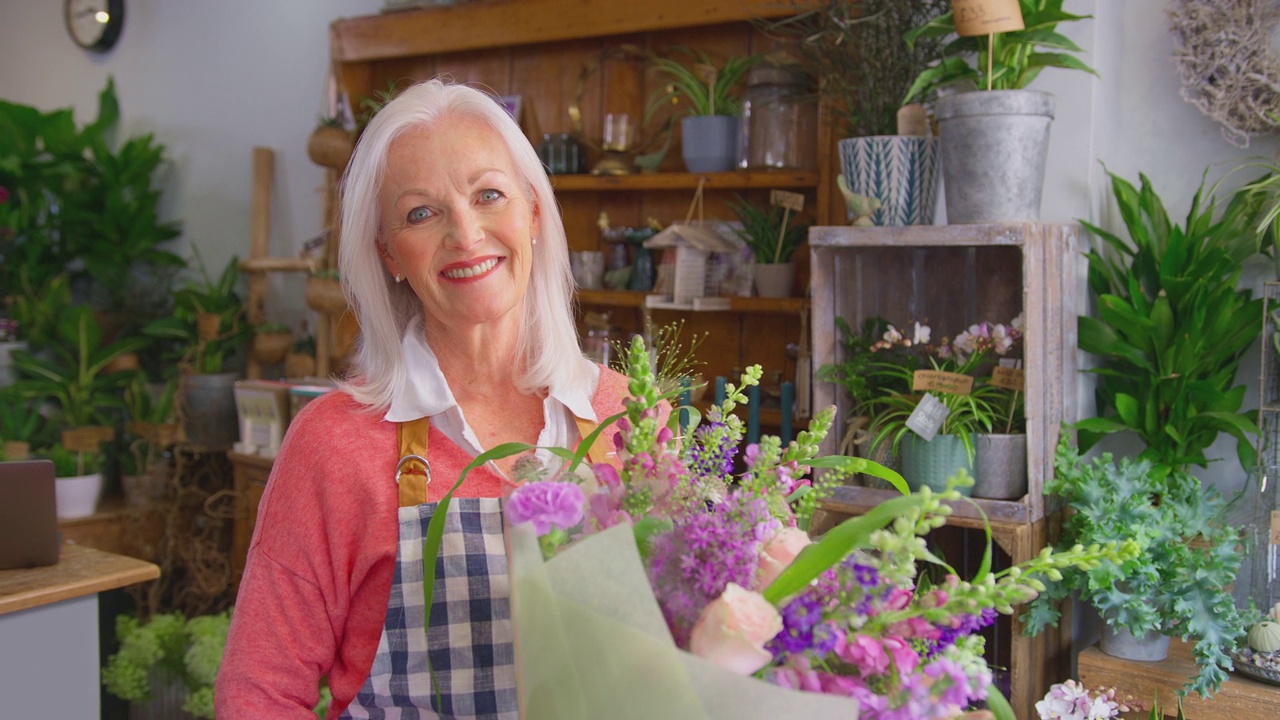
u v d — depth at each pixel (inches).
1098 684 76.9
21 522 92.4
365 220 51.4
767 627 29.1
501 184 49.4
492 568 48.6
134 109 192.1
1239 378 88.7
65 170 178.1
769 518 33.7
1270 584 76.3
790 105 113.2
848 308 92.2
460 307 49.9
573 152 131.0
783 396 112.2
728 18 115.6
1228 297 83.3
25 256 181.8
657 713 30.1
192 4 180.1
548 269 54.6
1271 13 84.1
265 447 149.1
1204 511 76.6
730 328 126.8
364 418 51.5
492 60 144.6
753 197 123.0
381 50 148.2
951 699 30.1
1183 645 80.5
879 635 31.4
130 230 181.0
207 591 151.8
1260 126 85.2
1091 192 90.1
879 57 90.0
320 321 155.3
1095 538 73.4
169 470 163.2
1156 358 86.4
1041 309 80.3
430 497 49.8
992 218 80.4
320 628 49.4
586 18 127.2
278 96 167.8
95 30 193.9
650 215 131.8
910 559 31.0
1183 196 91.0
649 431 35.3
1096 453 93.0
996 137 79.3
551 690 32.1
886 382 88.9
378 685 49.1
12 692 87.8
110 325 180.7
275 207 169.6
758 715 29.1
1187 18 86.6
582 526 34.4
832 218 110.1
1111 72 91.7
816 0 105.7
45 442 167.9
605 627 30.7
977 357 83.1
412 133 49.6
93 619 92.8
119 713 133.3
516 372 54.5
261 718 47.2
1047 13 81.6
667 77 127.8
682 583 31.5
